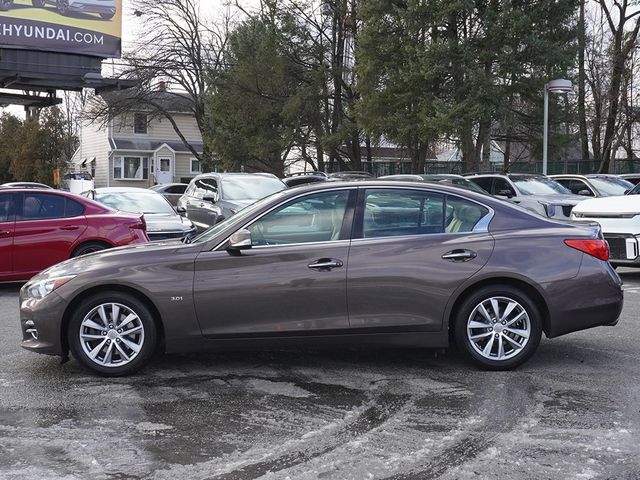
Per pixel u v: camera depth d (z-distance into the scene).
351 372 6.04
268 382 5.77
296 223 5.93
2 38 23.59
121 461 4.19
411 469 4.03
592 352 6.67
